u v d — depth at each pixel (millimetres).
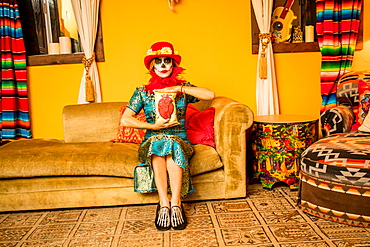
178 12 3379
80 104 3229
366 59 3498
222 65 3457
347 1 3260
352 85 2814
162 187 2225
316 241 1918
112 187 2510
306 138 2754
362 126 2580
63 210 2566
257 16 3338
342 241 1905
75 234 2141
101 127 3125
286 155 2732
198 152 2514
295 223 2166
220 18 3398
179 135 2387
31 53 3576
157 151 2205
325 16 3266
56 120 3516
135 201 2525
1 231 2230
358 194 2053
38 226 2285
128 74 3447
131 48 3410
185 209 2459
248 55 3449
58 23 3732
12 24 3309
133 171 2455
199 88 2387
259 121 2801
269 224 2162
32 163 2482
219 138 2551
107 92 3471
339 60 3354
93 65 3369
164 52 2322
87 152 2584
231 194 2580
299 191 2410
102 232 2152
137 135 2965
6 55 3320
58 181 2492
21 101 3406
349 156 2102
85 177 2502
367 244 1861
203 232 2092
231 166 2549
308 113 3566
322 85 3389
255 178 2934
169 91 2334
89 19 3291
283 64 3490
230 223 2201
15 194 2512
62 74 3447
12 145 2926
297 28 3527
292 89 3529
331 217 2178
